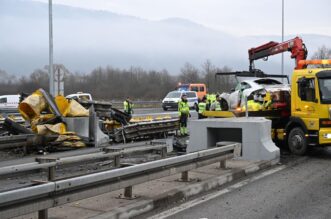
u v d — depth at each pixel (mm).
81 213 6547
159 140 19875
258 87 18266
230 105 20188
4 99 39438
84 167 11102
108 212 6547
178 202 7891
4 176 7336
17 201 5242
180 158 8273
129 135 18812
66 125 17203
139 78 93250
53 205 5652
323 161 13086
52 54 25734
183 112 21250
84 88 89062
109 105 20781
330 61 15000
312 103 13914
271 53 19016
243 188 9141
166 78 92688
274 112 15766
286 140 14945
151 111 46281
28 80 73438
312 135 13977
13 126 16922
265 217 7043
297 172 11148
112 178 6617
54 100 17922
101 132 17797
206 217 6977
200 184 8672
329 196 8484
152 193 7859
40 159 7480
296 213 7289
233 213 7234
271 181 9938
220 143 11266
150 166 7367
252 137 12164
